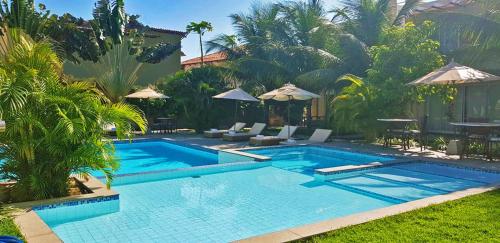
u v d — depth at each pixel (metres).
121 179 9.11
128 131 7.57
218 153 14.03
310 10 24.81
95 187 7.43
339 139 17.59
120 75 22.19
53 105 6.56
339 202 7.84
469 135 11.80
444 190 8.62
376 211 5.59
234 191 8.70
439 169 10.80
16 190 6.77
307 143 16.02
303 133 20.80
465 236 4.58
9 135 6.38
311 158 13.86
